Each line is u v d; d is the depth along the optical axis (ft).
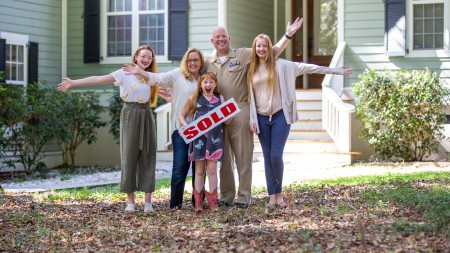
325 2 59.62
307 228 22.20
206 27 53.26
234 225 23.44
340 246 19.12
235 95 27.20
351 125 47.62
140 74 26.43
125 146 26.86
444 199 26.32
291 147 47.93
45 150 53.11
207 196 26.55
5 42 49.90
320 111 50.93
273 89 26.86
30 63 52.54
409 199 26.96
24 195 34.09
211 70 27.45
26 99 49.29
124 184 26.96
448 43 48.88
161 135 50.11
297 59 60.29
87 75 55.88
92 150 54.90
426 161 45.73
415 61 49.37
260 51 26.63
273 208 26.53
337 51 49.75
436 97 45.37
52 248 20.86
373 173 39.63
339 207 25.85
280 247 19.44
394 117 45.42
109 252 20.06
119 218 25.88
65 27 56.03
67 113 50.62
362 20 50.24
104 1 55.62
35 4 53.36
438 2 48.98
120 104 51.78
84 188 36.14
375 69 50.08
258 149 47.93
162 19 54.49
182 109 27.04
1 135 45.68
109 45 55.72
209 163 26.53
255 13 57.77
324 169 42.57
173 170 27.48
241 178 27.40
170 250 19.88
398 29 49.08
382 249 18.71
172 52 53.98
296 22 27.37
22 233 23.13
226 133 27.35
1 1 50.65
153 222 24.59
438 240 19.58
